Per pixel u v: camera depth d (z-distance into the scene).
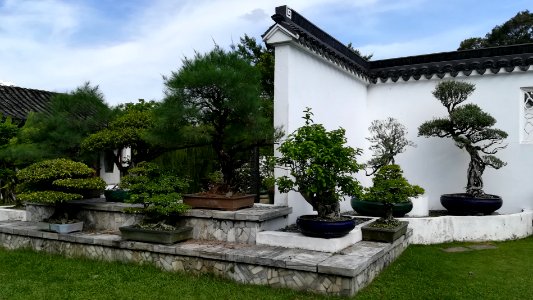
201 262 4.83
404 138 8.01
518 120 7.72
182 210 5.36
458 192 8.10
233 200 5.57
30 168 6.09
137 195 5.34
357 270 4.07
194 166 7.19
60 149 7.27
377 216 6.86
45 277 4.83
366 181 8.75
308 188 4.91
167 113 5.56
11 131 8.42
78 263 5.39
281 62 6.07
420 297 4.09
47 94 12.65
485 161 7.21
